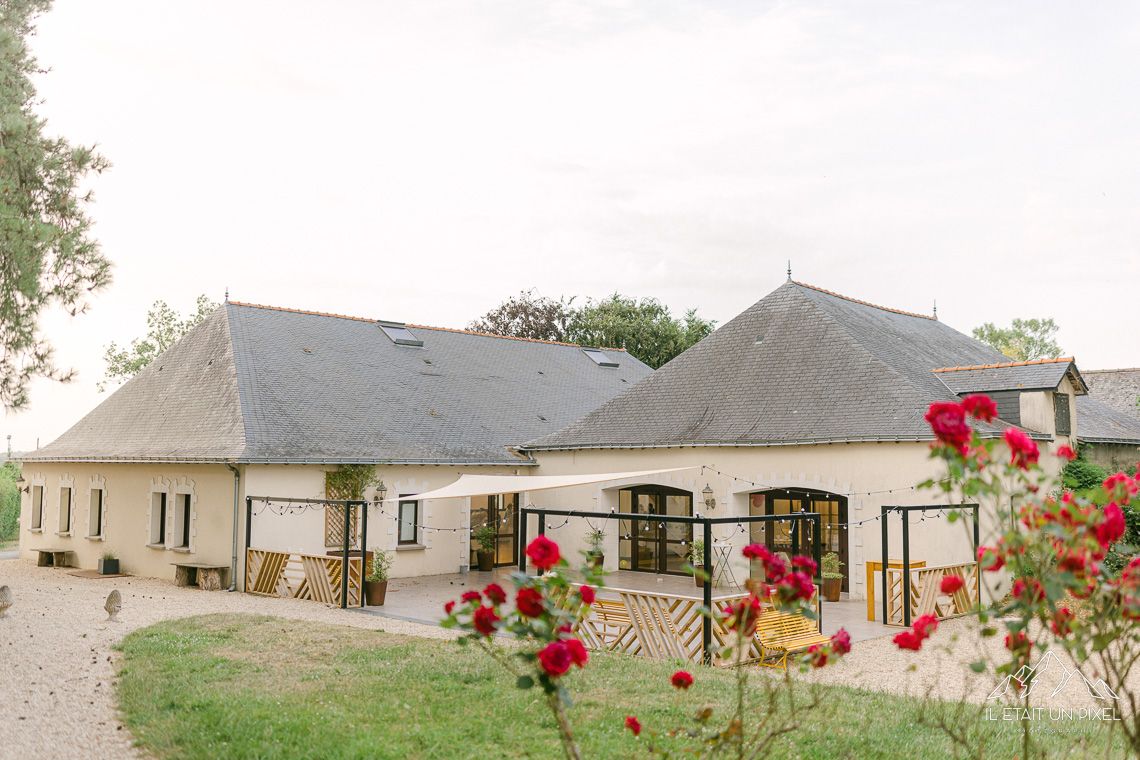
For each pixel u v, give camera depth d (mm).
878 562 16234
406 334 28984
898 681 10508
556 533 24078
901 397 18375
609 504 23188
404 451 22156
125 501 23078
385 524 21812
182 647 11266
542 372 31109
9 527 35875
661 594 11953
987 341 61562
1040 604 3838
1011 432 3789
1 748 7293
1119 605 3799
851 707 8586
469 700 8539
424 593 19109
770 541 20359
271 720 7688
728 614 4992
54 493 26266
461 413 25594
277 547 19750
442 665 10234
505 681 9391
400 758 6738
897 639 4441
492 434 25250
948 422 3742
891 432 17500
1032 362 19594
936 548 17156
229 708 8117
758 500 20547
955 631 14258
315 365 24312
